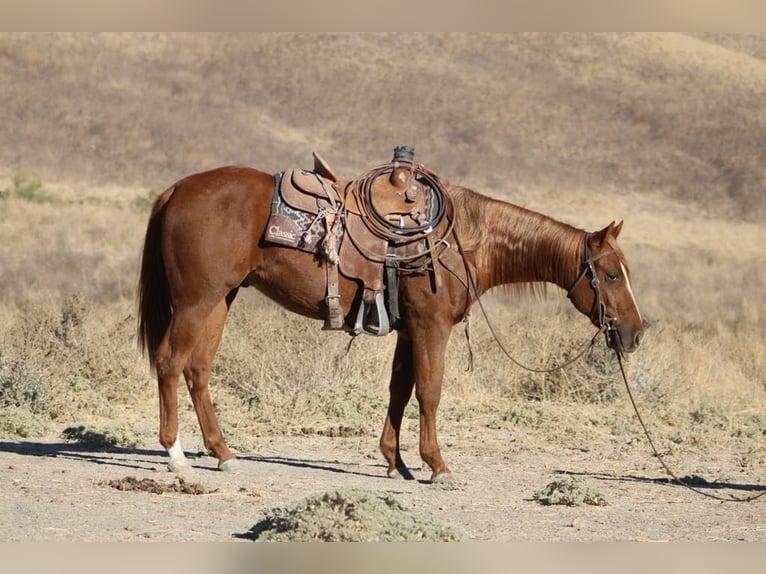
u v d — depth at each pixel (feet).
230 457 37.17
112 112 238.89
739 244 183.01
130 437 41.83
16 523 28.07
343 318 35.86
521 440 45.50
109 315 63.52
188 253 35.24
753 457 42.88
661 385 55.72
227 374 54.95
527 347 58.03
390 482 36.37
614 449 44.16
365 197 35.91
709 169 234.17
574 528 29.55
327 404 49.37
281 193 35.60
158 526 28.32
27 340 53.21
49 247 122.72
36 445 40.83
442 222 36.19
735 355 67.67
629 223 194.80
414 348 36.14
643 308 102.27
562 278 37.11
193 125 239.71
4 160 206.80
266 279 35.86
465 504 32.76
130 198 182.19
